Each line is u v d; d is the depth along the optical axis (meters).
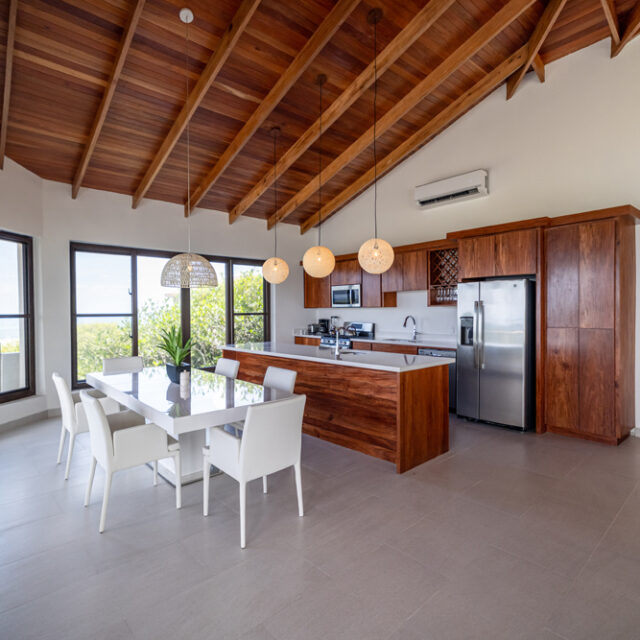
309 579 1.88
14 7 2.69
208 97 4.05
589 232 3.72
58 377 3.02
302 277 7.35
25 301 4.47
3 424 4.07
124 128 4.21
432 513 2.49
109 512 2.50
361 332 6.57
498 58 4.28
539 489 2.82
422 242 5.55
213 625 1.60
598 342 3.70
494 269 4.31
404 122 4.98
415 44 3.88
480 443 3.78
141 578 1.88
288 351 4.31
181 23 3.24
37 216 4.48
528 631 1.57
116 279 5.29
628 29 3.70
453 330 5.47
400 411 3.12
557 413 3.98
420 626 1.59
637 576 1.89
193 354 6.09
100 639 1.53
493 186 4.90
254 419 2.16
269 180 5.51
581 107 4.16
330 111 4.50
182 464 2.96
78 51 3.32
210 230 6.10
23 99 3.64
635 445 3.67
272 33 3.50
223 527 2.33
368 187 6.43
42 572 1.92
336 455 3.48
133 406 2.64
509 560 2.02
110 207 5.12
